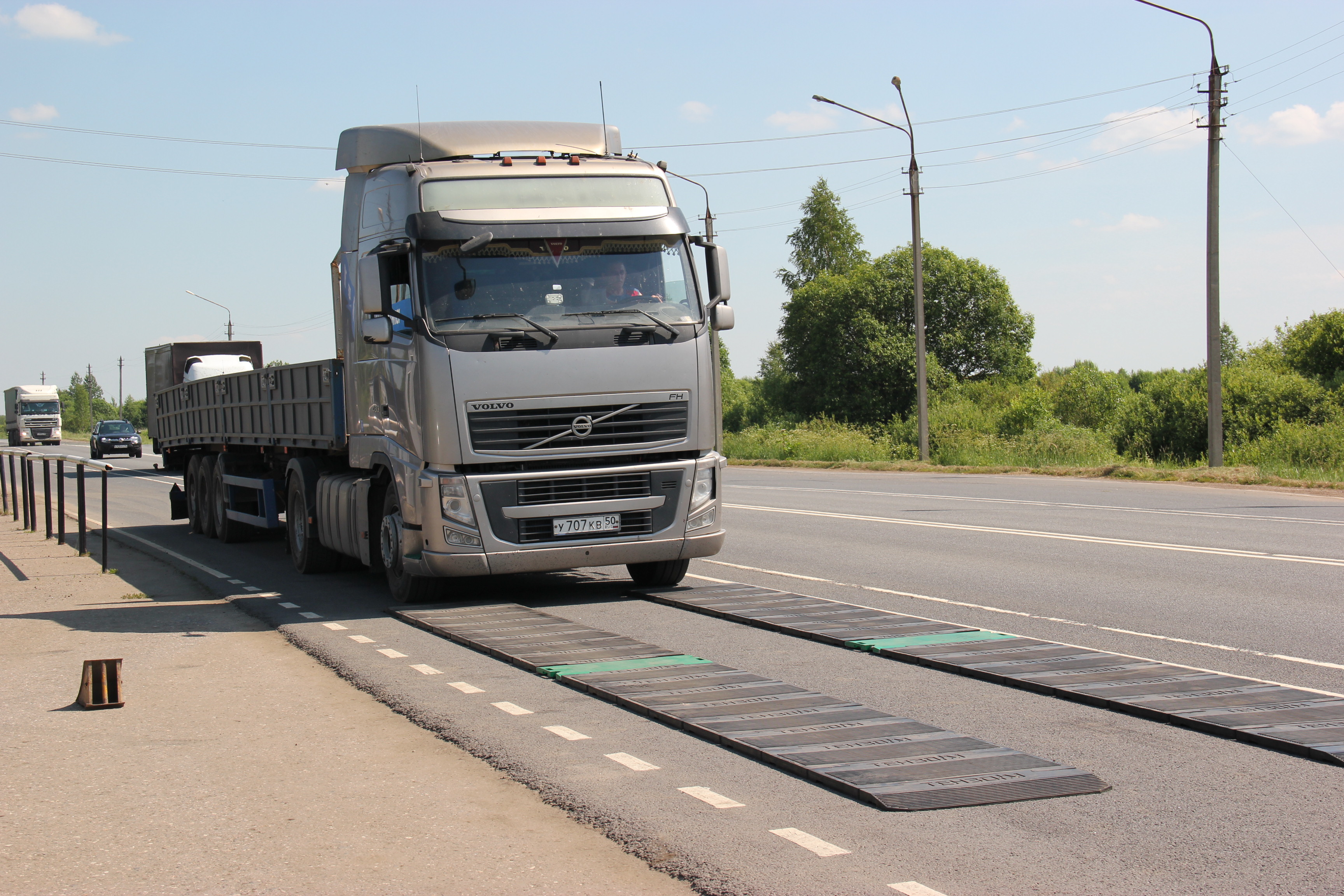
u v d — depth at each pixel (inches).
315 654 331.6
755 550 559.2
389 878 166.2
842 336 2568.9
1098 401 2021.4
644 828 184.2
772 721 244.2
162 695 283.0
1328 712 243.8
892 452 1625.2
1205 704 251.6
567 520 395.5
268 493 584.7
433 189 396.5
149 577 510.0
